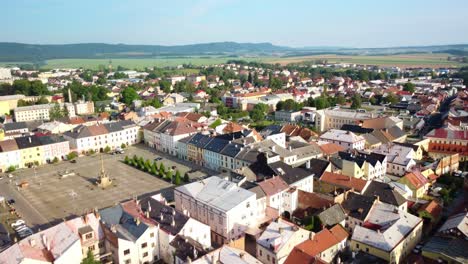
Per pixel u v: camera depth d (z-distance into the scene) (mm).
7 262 85312
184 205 133500
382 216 116750
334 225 113062
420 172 159500
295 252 91812
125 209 116562
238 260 89750
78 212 144375
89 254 95438
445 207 141375
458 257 96438
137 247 102625
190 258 91688
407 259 105125
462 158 193125
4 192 168375
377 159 168000
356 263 98062
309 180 148000
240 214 119688
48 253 90250
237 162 179000
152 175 185500
